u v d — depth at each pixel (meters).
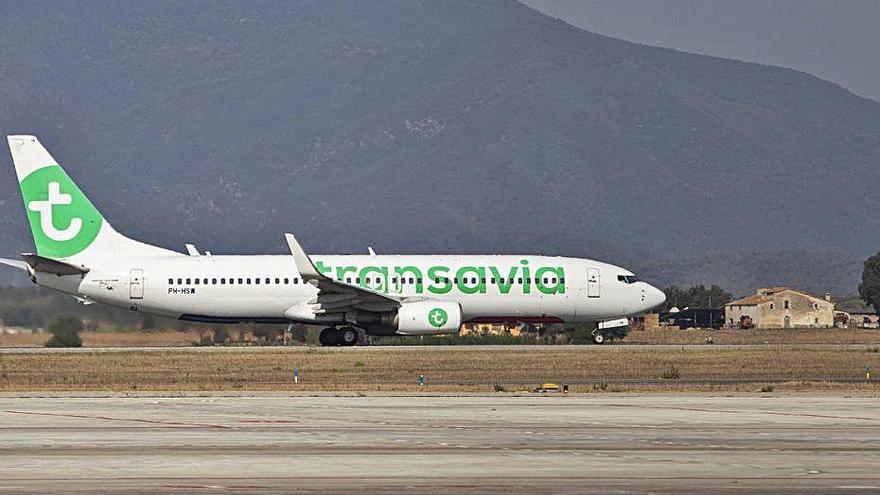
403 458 106.75
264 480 96.50
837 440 118.69
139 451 110.06
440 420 133.00
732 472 100.81
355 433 122.31
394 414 138.62
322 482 95.88
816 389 172.00
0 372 199.75
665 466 103.44
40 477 97.19
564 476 98.81
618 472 100.62
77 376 192.75
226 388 171.00
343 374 195.50
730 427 127.88
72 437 118.56
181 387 172.50
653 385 176.88
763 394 164.38
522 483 95.94
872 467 103.44
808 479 98.00
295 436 119.88
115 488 92.94
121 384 178.25
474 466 103.00
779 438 119.88
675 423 131.00
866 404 151.88
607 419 134.50
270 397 158.88
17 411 141.25
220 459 105.88
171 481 95.94
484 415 137.88
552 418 135.25
